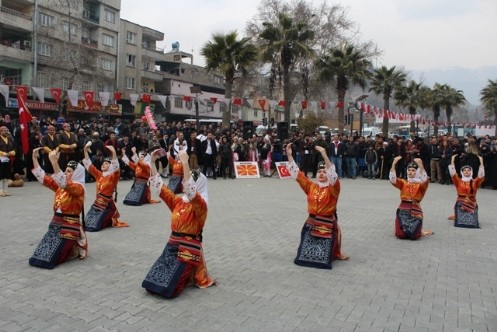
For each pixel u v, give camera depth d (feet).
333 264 23.80
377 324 16.35
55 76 117.29
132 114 140.15
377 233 31.78
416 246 28.37
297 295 19.06
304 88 123.34
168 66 185.68
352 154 71.20
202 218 18.65
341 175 72.13
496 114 179.22
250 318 16.55
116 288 19.24
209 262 23.50
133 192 40.86
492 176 61.26
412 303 18.54
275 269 22.62
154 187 18.79
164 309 17.12
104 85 140.36
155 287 18.06
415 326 16.28
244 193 50.98
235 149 70.08
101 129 72.02
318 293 19.36
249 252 25.68
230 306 17.62
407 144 70.54
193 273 19.45
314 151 71.67
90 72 124.36
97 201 30.89
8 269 21.35
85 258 23.49
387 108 123.03
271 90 112.78
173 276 18.13
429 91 168.55
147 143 61.82
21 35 118.01
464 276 22.43
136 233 29.68
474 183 34.91
